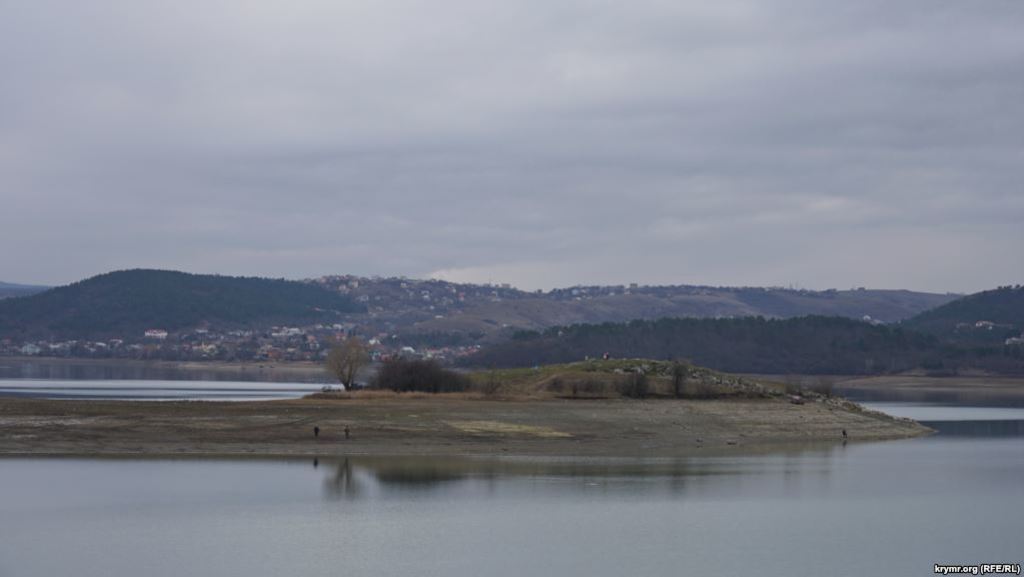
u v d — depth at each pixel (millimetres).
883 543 55219
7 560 47812
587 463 80062
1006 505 66250
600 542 53781
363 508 60344
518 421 96250
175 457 76250
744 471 78500
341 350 131375
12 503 59281
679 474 75812
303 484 67000
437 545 52250
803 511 63312
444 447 84562
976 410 166500
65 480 66375
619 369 129500
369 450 81875
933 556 52656
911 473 79812
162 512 58062
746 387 126062
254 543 51781
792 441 102688
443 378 122750
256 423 87875
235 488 65188
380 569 47875
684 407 112750
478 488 67375
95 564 47500
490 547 52094
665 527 57656
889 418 124750
